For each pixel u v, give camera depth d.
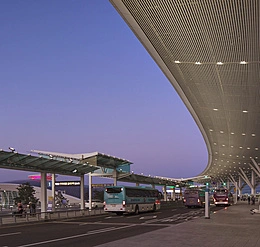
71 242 15.20
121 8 15.78
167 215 35.66
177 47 19.55
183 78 25.02
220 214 33.97
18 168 27.80
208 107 33.31
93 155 37.91
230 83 25.22
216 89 27.08
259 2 14.27
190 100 31.09
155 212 42.34
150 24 17.08
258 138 49.19
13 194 76.69
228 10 15.12
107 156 39.53
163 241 14.58
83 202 36.84
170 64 22.41
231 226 21.19
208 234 17.08
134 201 38.25
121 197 36.56
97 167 36.66
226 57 20.33
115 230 20.41
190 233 17.47
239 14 15.37
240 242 14.45
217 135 49.94
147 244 13.73
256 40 17.78
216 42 18.42
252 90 26.66
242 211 40.09
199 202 55.47
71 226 23.61
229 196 62.81
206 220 26.00
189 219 29.09
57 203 60.50
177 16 16.02
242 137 49.31
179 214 37.22
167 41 18.88
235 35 17.44
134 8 15.64
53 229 21.45
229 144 58.00
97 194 92.00
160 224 24.39
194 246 13.27
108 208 36.84
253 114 34.62
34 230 20.94
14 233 19.23
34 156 27.48
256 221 25.05
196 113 36.62
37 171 30.38
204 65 21.95
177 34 17.89
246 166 98.06
